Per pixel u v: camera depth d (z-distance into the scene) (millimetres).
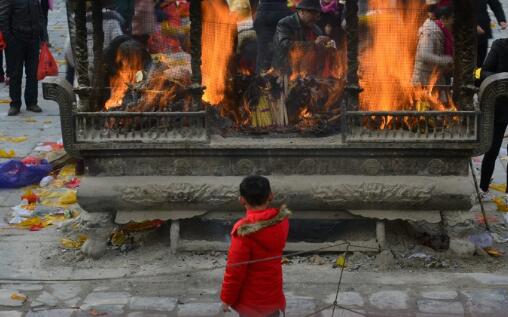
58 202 8008
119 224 6668
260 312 4703
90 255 6633
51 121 10852
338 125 6695
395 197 6438
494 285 6156
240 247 4574
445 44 7078
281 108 6762
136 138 6410
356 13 6258
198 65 6359
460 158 6477
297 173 6508
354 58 6328
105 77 7035
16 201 8094
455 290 6070
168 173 6527
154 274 6320
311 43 7074
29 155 9422
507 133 10188
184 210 6590
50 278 6301
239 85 6801
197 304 5883
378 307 5812
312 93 6750
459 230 6555
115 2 7449
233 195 6457
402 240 6824
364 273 6363
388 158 6465
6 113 11203
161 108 6652
